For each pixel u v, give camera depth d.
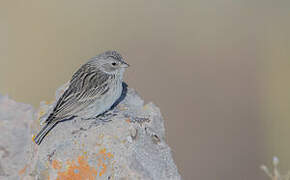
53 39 19.67
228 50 19.45
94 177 8.25
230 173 14.44
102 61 9.33
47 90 18.09
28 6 20.31
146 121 9.05
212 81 17.59
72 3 21.17
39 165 8.52
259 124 15.80
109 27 20.69
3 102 10.74
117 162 8.20
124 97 10.12
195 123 15.87
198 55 19.14
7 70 18.52
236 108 16.39
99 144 8.47
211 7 22.41
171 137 15.24
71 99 9.02
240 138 15.35
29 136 9.94
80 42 19.83
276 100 17.00
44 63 18.94
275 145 15.04
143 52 19.36
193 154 14.85
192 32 20.64
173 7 22.19
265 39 20.11
